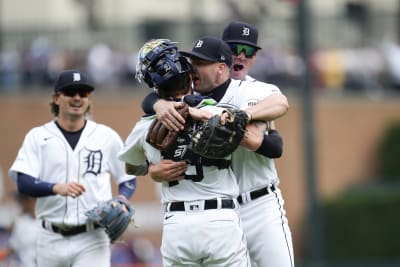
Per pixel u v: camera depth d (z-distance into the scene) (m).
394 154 87.25
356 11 91.94
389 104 88.25
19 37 89.38
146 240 76.94
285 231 25.98
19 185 29.73
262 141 23.89
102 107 81.06
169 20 91.62
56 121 30.62
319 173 85.50
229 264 23.48
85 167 30.12
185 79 23.69
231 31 26.53
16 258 45.38
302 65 66.81
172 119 22.89
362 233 82.88
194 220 23.36
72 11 100.06
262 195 25.89
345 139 86.81
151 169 23.55
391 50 90.12
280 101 23.88
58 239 29.98
